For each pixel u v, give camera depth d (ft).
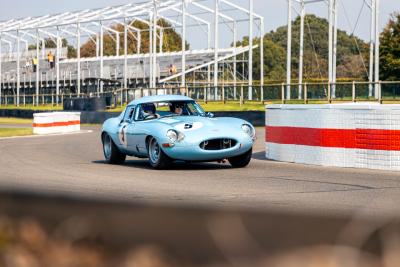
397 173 63.05
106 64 396.37
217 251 4.43
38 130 173.58
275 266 4.29
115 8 340.59
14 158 89.56
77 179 59.52
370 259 4.25
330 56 259.19
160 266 4.55
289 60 261.03
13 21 396.98
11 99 401.70
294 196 44.34
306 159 76.43
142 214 4.76
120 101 301.63
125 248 4.70
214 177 60.39
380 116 67.46
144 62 380.17
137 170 69.77
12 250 5.01
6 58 467.93
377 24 253.24
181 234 4.56
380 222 4.46
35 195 5.19
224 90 262.67
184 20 300.61
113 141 78.95
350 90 217.97
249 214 4.71
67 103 286.87
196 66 356.59
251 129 70.95
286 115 79.82
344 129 71.20
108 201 5.04
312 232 4.38
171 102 75.82
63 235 4.93
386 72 398.62
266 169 69.05
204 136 67.51
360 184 52.49
